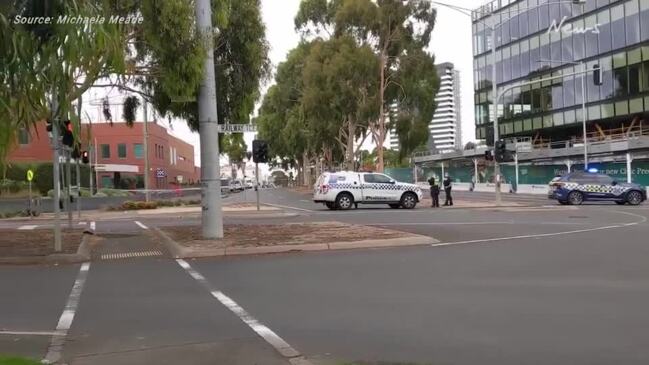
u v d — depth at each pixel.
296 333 6.91
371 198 31.73
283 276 10.89
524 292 9.03
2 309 8.47
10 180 47.62
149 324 7.45
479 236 16.78
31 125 7.90
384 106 46.12
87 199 40.22
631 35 51.91
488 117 71.31
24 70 6.14
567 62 50.50
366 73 42.41
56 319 7.83
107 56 7.53
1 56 5.93
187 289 9.79
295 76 55.00
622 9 52.78
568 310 7.82
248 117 20.22
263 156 30.38
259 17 18.86
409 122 44.66
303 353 6.11
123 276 11.24
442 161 74.25
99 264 12.96
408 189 32.06
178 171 101.50
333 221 22.61
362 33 44.09
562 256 12.70
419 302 8.45
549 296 8.71
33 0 6.00
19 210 34.75
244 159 109.00
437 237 16.61
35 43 6.11
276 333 6.92
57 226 13.95
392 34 44.03
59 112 6.86
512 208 30.39
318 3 49.56
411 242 15.26
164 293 9.48
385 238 15.52
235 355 6.06
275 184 152.88
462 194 52.16
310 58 45.25
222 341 6.61
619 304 8.15
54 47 6.22
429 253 13.58
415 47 44.16
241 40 18.58
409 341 6.50
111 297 9.23
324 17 49.88
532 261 12.11
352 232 17.11
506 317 7.50
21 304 8.80
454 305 8.22
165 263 12.90
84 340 6.75
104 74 14.96
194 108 19.94
